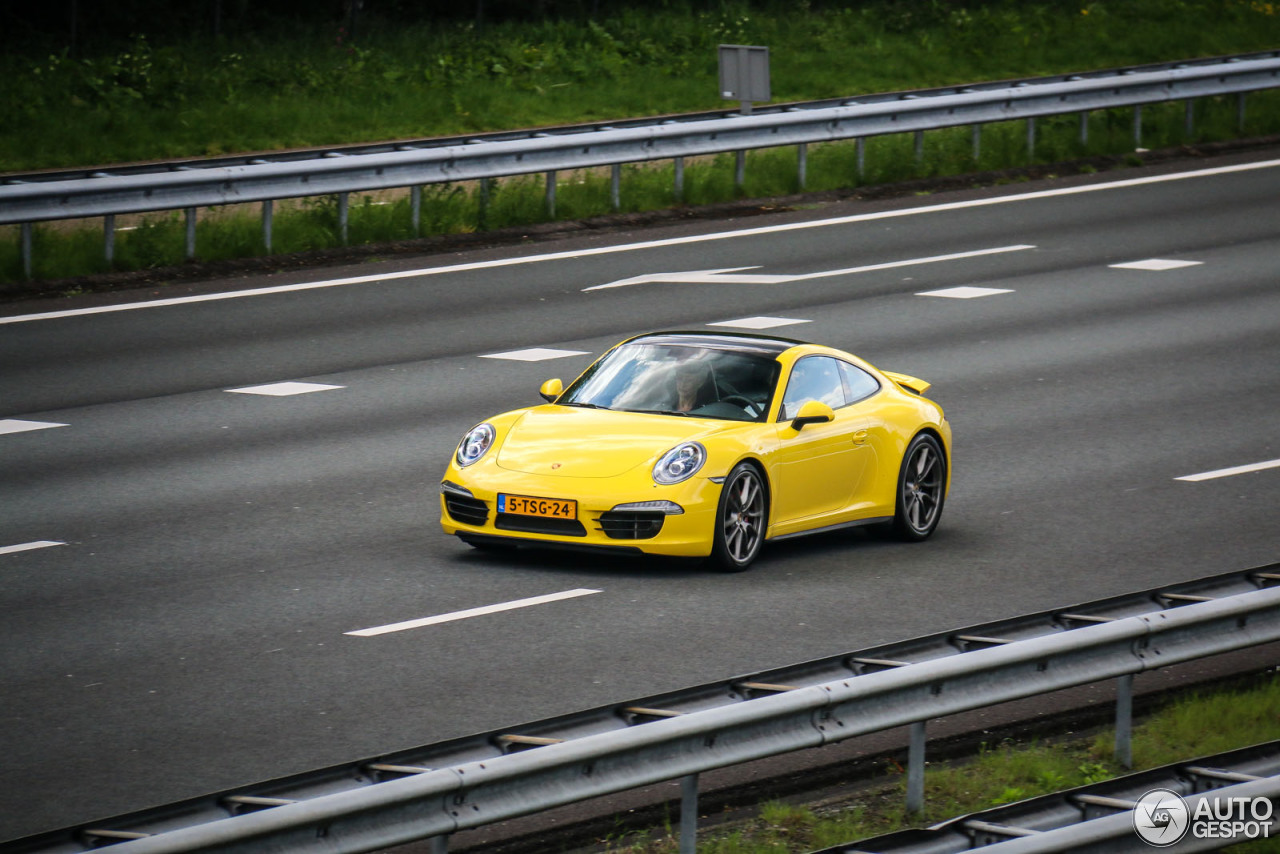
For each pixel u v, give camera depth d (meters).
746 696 24.91
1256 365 65.62
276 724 28.70
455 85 131.75
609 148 90.50
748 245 85.94
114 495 46.16
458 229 87.06
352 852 19.67
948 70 149.75
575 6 176.75
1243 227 91.19
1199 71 111.38
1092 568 40.78
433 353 64.69
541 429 41.06
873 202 96.75
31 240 77.69
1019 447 53.84
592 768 21.75
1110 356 66.56
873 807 25.83
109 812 24.80
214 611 35.69
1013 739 29.55
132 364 62.62
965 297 75.88
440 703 29.89
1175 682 33.16
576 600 37.09
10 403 57.03
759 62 103.88
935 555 42.31
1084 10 175.38
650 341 44.34
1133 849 21.95
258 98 123.69
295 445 52.06
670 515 38.69
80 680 31.03
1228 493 48.38
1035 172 104.19
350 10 173.12
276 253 81.00
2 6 154.75
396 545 41.62
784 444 41.00
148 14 162.38
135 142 109.31
